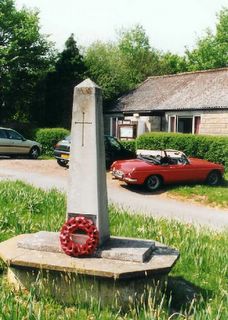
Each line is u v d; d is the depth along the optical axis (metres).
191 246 7.73
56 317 4.88
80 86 6.29
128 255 5.86
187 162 18.61
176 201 16.31
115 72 42.56
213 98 30.52
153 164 18.05
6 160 25.78
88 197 6.25
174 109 31.69
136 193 17.45
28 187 14.07
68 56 40.38
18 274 5.86
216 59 61.41
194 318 4.77
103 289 5.54
